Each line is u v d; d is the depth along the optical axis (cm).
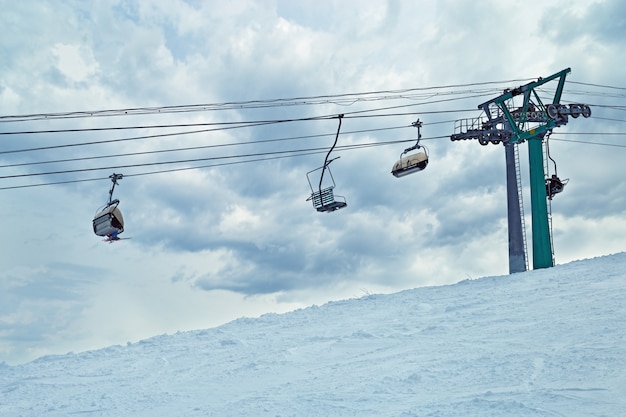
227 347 1755
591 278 2047
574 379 997
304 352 1559
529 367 1100
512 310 1706
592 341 1215
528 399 923
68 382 1498
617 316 1410
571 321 1430
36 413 1209
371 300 2367
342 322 1945
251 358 1556
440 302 2073
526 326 1465
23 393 1412
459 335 1495
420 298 2234
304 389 1173
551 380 1009
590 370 1032
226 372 1426
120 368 1622
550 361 1116
